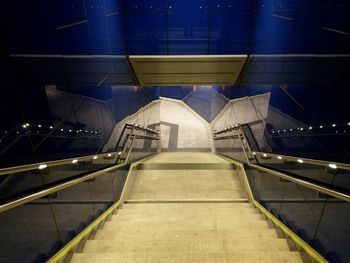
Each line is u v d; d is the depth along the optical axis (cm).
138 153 797
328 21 513
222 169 623
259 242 262
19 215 276
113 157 555
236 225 334
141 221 344
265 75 696
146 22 665
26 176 296
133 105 906
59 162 264
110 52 640
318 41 538
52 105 429
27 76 372
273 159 458
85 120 542
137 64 692
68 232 254
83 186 361
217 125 1238
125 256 222
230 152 859
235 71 727
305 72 571
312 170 351
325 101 485
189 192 521
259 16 646
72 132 476
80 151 502
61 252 213
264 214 372
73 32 502
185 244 260
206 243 261
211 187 541
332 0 505
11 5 353
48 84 421
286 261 221
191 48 673
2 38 341
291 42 599
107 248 252
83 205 339
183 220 350
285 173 324
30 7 384
